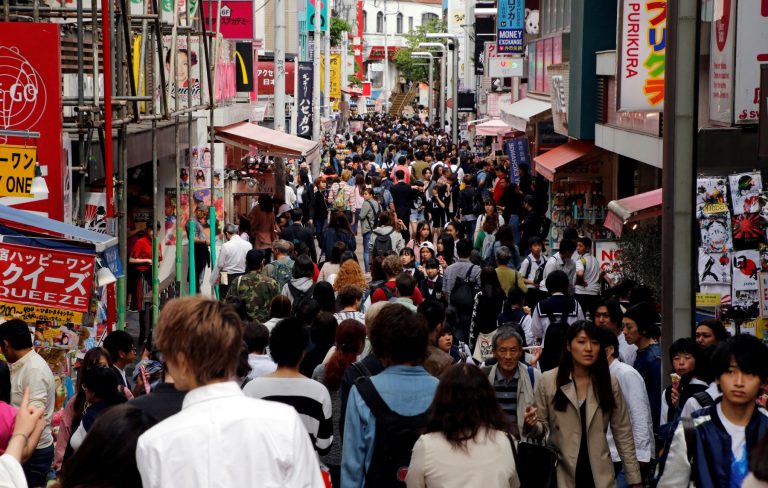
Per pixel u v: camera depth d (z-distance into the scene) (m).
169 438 8.58
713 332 18.97
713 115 29.36
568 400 15.71
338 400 17.02
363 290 28.12
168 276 41.41
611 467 15.73
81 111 25.52
